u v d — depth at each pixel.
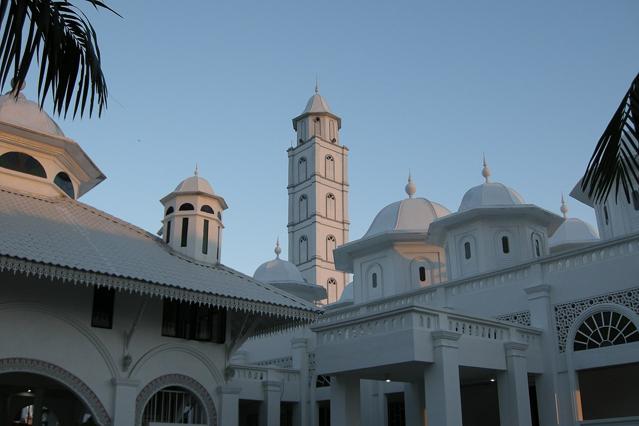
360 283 29.22
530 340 17.72
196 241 17.69
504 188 25.73
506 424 16.39
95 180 19.19
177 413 16.59
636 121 7.48
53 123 17.64
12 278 13.97
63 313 14.52
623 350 16.28
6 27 5.74
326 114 83.38
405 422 20.72
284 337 26.61
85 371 14.57
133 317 15.65
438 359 14.91
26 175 16.70
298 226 79.25
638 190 21.75
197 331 16.88
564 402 17.19
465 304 20.45
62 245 13.98
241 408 24.33
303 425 23.06
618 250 17.12
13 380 16.33
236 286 16.25
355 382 17.03
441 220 25.41
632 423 15.70
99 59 6.75
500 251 24.33
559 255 18.28
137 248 16.20
